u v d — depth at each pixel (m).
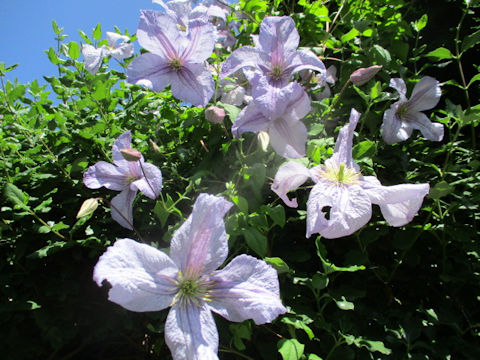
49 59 0.45
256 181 0.31
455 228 0.36
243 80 0.40
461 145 0.46
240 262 0.26
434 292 0.38
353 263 0.33
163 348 0.40
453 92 0.52
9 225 0.36
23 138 0.48
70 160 0.42
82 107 0.42
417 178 0.41
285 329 0.32
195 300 0.25
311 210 0.28
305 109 0.32
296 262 0.36
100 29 0.49
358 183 0.30
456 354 0.34
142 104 0.45
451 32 0.55
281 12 0.50
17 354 0.35
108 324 0.37
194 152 0.41
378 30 0.49
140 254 0.24
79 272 0.38
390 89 0.45
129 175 0.34
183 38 0.32
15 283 0.36
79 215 0.31
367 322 0.34
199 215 0.25
